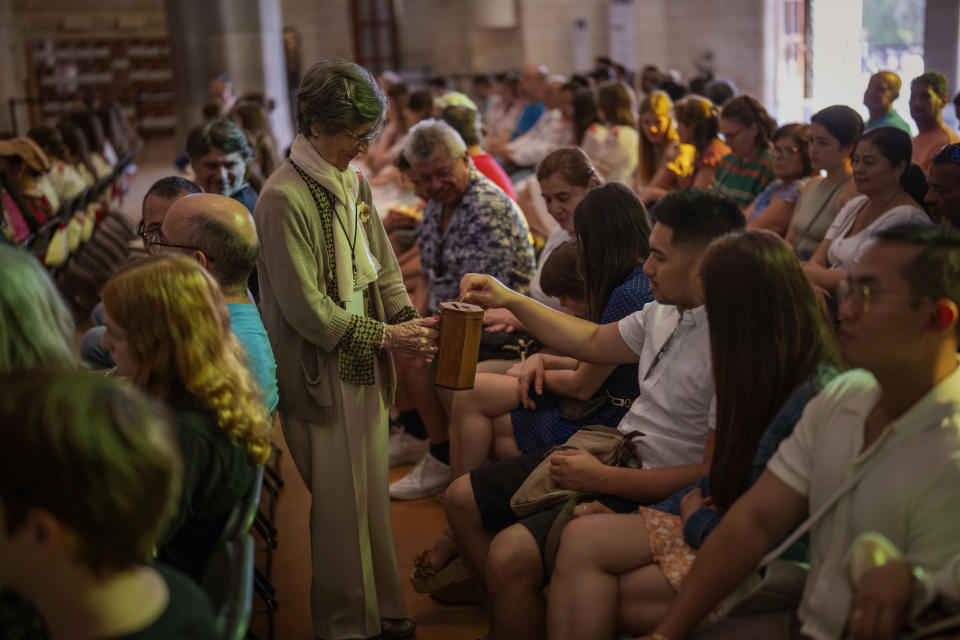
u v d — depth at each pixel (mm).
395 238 5352
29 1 16469
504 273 3525
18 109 16047
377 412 2619
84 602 1171
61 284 5973
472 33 17531
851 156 3736
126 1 17438
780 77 13367
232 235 2113
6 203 5305
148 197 2693
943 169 3146
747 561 1710
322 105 2324
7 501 1111
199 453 1646
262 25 12023
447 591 2873
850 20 11773
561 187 3258
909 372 1528
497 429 2893
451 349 2393
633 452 2305
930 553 1505
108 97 13516
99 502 1111
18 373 1160
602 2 16484
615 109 6801
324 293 2443
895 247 1517
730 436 1872
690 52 14219
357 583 2588
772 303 1823
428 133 3445
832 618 1592
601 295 2709
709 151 5477
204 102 11922
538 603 2168
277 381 2494
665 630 1711
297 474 4012
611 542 1941
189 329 1674
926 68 9500
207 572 1570
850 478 1596
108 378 1204
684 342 2246
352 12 19656
